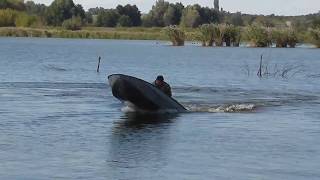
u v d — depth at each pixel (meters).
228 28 175.25
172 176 23.66
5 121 35.88
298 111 42.91
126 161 25.84
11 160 25.61
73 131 32.91
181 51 151.12
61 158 26.16
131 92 41.03
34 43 191.38
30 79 67.38
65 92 53.56
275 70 90.62
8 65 90.06
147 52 144.50
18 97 48.47
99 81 67.12
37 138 30.58
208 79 73.62
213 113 41.34
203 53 141.88
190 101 48.75
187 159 26.48
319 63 111.44
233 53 143.12
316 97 53.56
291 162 26.27
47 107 42.62
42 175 23.36
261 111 42.69
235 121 37.66
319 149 29.03
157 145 29.34
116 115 39.72
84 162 25.55
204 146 29.39
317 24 186.88
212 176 23.77
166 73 82.94
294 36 172.12
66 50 148.12
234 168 25.08
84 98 48.78
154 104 41.22
